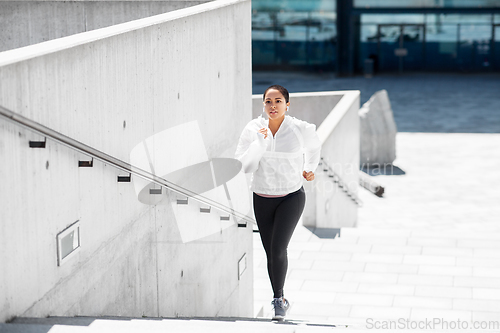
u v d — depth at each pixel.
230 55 6.61
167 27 4.74
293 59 38.66
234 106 6.84
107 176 3.83
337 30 38.28
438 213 14.24
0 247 2.77
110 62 3.78
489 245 9.12
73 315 3.46
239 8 6.88
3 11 7.22
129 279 4.23
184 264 5.35
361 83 35.66
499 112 26.72
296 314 7.03
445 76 38.53
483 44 39.28
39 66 2.97
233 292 6.98
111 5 7.22
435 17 39.22
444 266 8.32
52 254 3.20
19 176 2.88
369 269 8.32
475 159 19.31
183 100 5.17
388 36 39.88
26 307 2.99
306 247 9.21
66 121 3.24
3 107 2.54
